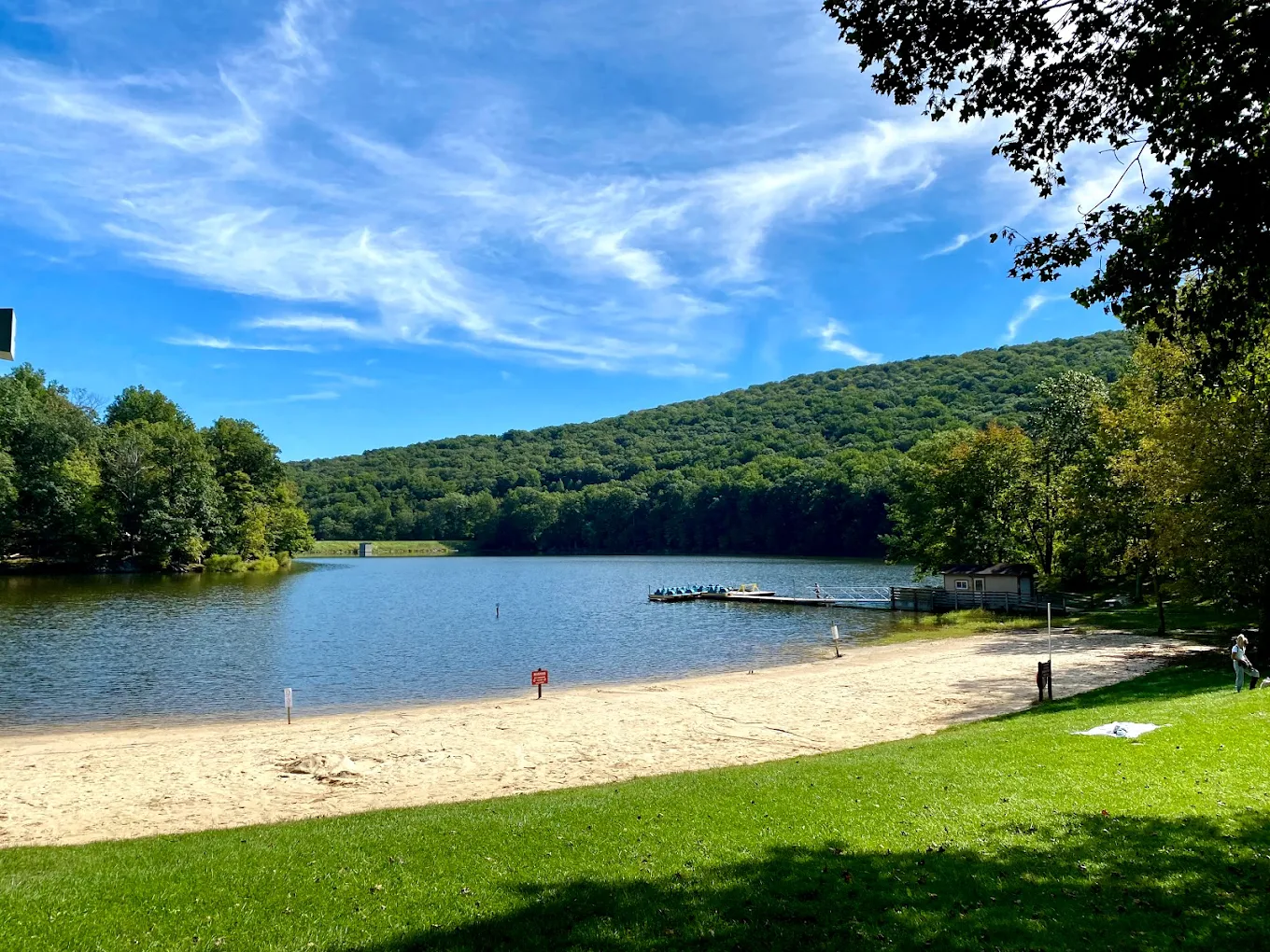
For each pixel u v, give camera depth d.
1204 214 7.23
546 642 38.97
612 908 6.89
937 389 167.50
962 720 18.55
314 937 6.55
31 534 72.50
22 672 28.88
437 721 20.56
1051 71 7.83
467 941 6.38
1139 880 6.94
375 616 50.09
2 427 69.81
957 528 50.72
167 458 82.00
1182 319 8.64
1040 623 38.09
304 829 10.81
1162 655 25.53
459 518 179.88
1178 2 7.00
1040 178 8.55
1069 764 11.16
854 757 13.60
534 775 15.27
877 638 38.22
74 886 8.05
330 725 20.53
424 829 10.12
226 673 29.45
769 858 8.02
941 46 7.93
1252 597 23.58
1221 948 5.68
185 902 7.46
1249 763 10.59
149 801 14.00
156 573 81.00
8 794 14.45
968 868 7.41
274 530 102.69
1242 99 6.87
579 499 166.88
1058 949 5.76
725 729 18.78
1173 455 23.05
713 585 71.56
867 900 6.80
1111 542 34.69
